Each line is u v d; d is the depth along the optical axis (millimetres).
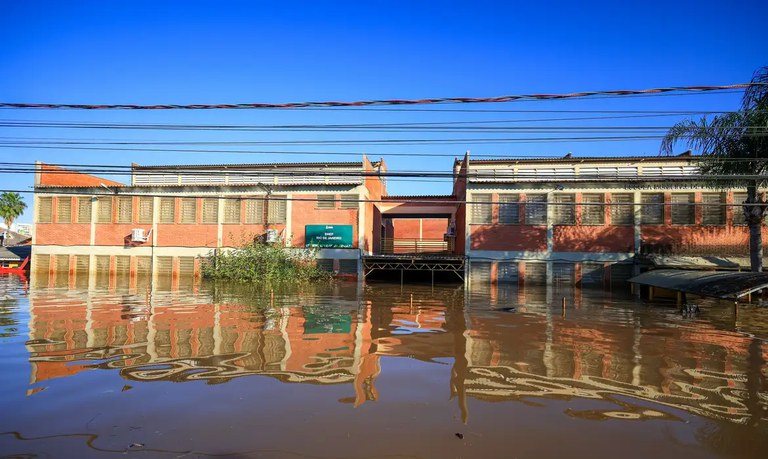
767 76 15766
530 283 27266
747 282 14898
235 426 5531
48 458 4656
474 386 7242
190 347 9531
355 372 7926
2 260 36000
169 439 5148
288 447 5008
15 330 11164
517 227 27672
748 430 5652
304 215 29953
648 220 26422
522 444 5184
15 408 5984
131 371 7734
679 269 22469
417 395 6770
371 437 5293
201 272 30453
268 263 27625
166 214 31344
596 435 5461
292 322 12820
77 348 9320
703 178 11633
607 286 26328
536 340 10789
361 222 29266
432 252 38625
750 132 16047
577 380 7629
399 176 12500
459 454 4914
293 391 6855
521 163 30422
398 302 18406
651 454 4996
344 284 27000
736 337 11281
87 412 5887
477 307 17031
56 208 32469
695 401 6660
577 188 27203
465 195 28344
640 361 8875
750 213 19969
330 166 33594
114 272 31453
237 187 30547
